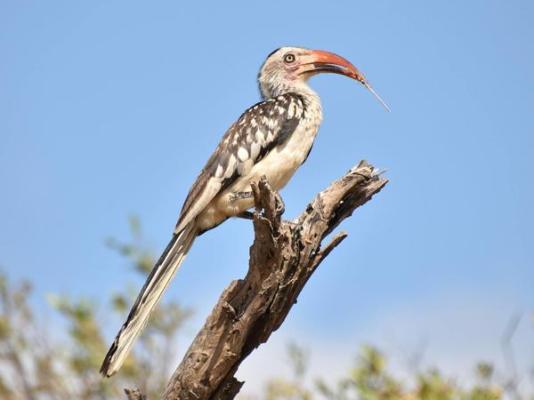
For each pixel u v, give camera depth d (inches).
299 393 631.2
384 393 576.7
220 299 477.7
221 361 476.1
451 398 550.6
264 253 469.4
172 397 482.6
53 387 679.1
